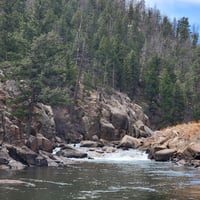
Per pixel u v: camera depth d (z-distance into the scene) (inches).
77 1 5689.0
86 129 3083.2
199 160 1895.9
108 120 3309.5
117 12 5718.5
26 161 1560.0
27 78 1844.2
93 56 4232.3
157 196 977.5
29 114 1806.1
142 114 3843.5
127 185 1159.6
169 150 2144.4
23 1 3747.5
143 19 6530.5
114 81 4168.3
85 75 3671.3
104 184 1163.9
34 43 1870.1
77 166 1681.8
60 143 2486.5
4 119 1672.0
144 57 5024.6
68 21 4867.1
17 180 1145.4
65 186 1093.1
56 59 1996.8
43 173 1365.7
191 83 4202.8
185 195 999.0
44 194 949.2
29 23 2522.1
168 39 6299.2
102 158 2210.9
